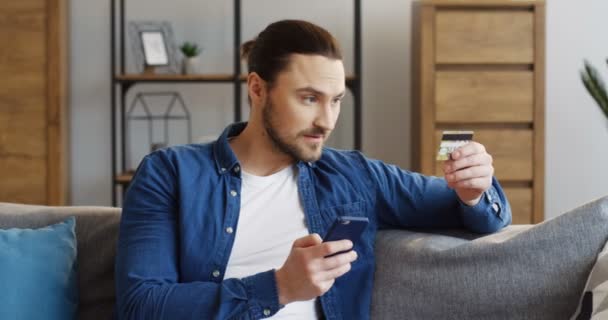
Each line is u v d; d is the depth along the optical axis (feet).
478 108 12.58
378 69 14.12
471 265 5.28
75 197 14.30
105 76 14.24
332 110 5.31
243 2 14.20
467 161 5.29
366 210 5.77
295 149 5.32
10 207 6.15
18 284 5.39
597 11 14.06
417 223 5.85
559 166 14.23
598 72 13.46
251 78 5.56
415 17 13.21
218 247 5.39
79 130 14.26
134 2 14.16
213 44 14.24
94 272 5.85
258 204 5.58
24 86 13.30
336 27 14.19
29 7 13.21
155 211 5.39
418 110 12.92
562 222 5.20
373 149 14.19
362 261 5.63
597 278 4.87
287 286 4.75
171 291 4.95
